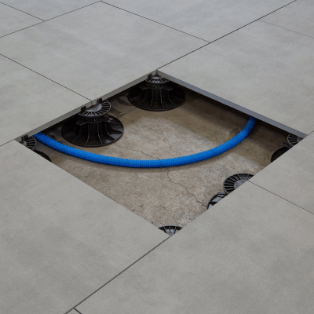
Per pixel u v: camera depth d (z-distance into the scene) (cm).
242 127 464
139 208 377
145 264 277
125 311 252
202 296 261
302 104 425
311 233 300
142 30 534
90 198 321
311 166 353
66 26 539
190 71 466
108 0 599
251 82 453
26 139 387
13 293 261
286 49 507
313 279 272
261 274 274
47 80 447
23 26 537
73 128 453
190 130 458
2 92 428
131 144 439
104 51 495
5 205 314
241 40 520
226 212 312
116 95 502
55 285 265
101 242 290
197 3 596
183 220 369
